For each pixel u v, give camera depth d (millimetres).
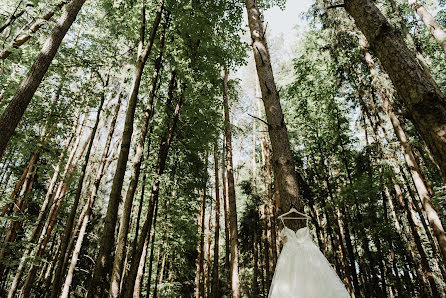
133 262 6594
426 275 11859
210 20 9062
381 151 12062
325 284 2721
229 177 10297
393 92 10391
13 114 4152
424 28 12906
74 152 11750
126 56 9469
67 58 9219
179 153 10578
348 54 12703
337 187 13547
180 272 14312
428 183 13344
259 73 4301
